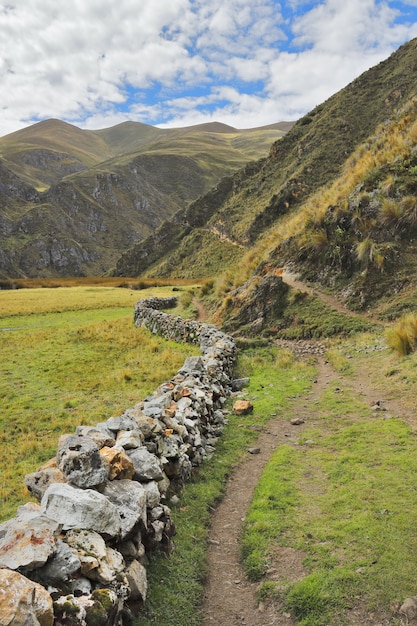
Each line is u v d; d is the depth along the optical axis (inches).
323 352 598.5
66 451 198.1
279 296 757.9
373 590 162.1
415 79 2486.5
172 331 854.5
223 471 291.4
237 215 3518.7
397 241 702.5
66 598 129.0
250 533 213.3
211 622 163.8
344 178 1035.3
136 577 161.6
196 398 362.6
